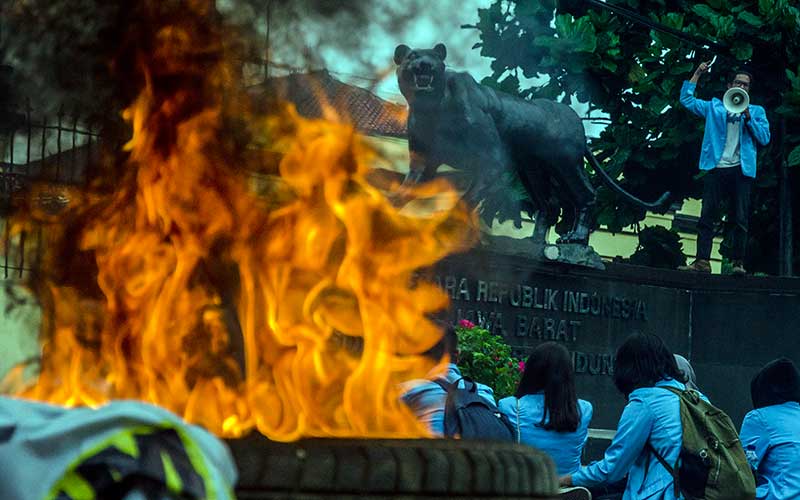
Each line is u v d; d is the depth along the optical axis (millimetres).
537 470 3516
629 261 21781
